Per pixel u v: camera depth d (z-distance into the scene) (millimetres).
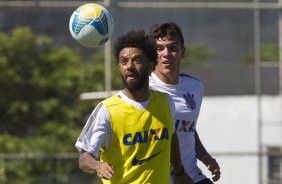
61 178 41938
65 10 46000
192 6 41719
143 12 48781
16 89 44594
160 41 21000
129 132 17547
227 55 55375
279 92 47562
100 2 42094
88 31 21562
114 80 42875
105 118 17484
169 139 17969
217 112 46812
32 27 47719
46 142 43719
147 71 17625
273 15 53188
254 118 46656
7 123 44094
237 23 52344
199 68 49000
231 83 48469
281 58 43906
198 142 22125
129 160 17594
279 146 46219
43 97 44906
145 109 17688
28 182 41500
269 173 45938
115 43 17766
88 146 17500
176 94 21406
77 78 45406
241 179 45812
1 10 46406
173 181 20641
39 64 45656
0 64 44812
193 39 53906
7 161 41562
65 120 44781
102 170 16828
